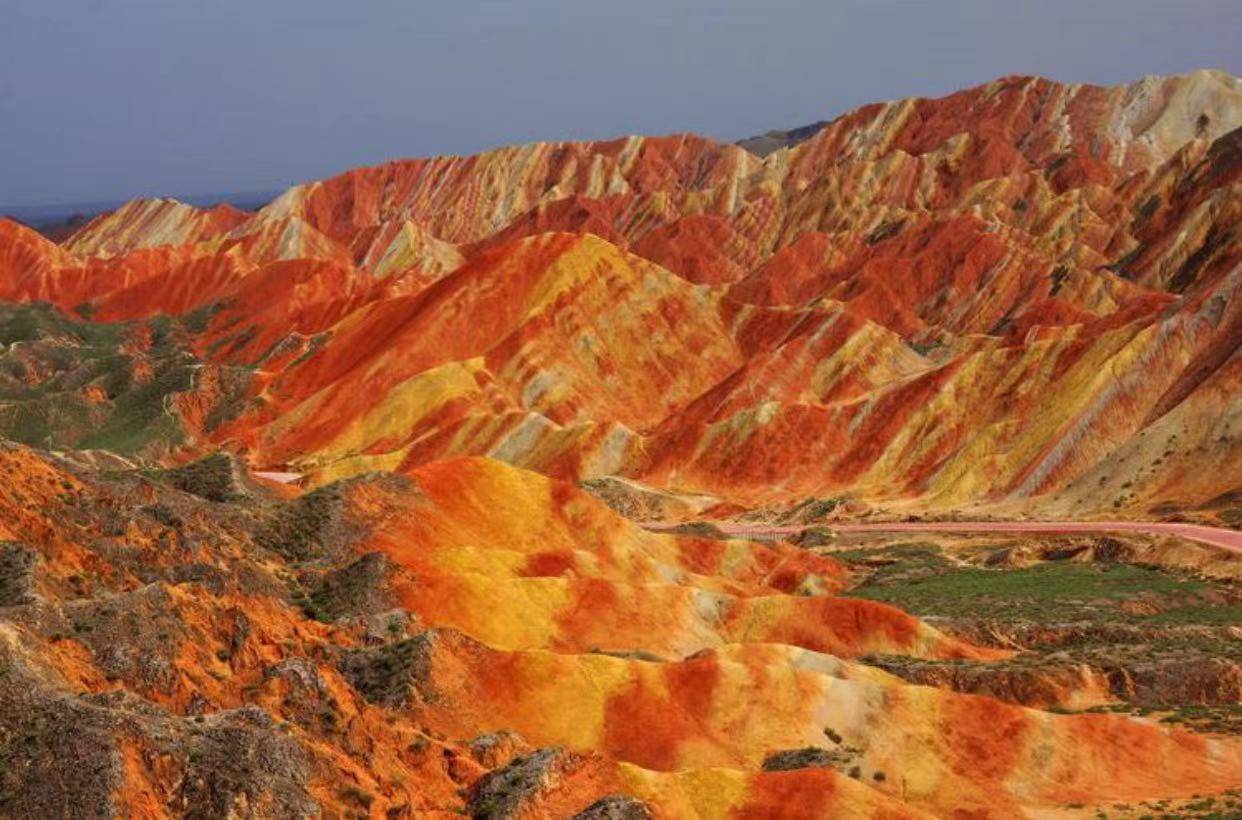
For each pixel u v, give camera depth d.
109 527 66.69
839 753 63.94
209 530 75.62
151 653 47.78
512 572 86.06
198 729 41.34
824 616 84.25
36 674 42.19
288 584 74.69
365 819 42.72
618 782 51.53
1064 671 77.12
